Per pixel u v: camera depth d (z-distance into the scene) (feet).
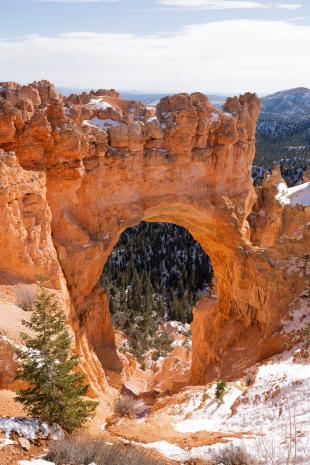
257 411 68.33
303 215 138.82
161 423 76.54
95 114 113.19
